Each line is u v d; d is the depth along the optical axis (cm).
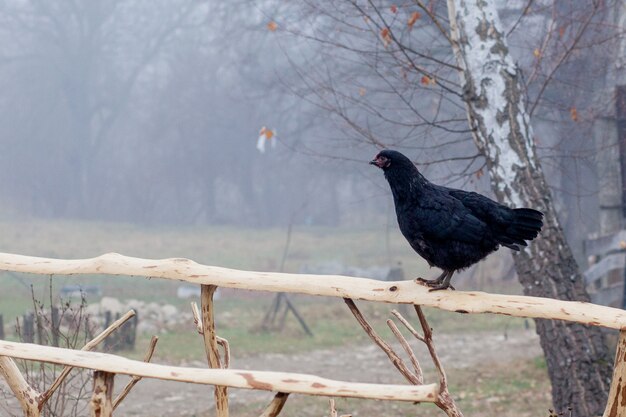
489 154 984
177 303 2469
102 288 2666
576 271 953
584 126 1348
